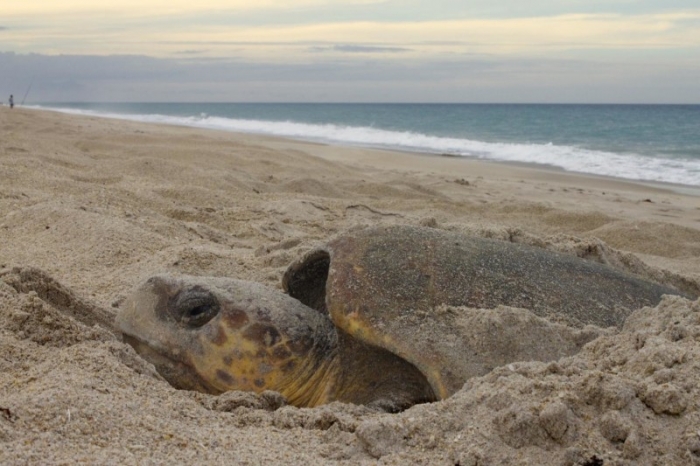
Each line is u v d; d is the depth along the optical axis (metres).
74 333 1.06
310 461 0.82
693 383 0.83
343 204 2.64
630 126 12.86
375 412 1.00
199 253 1.66
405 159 5.12
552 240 1.60
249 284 1.16
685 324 0.96
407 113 24.22
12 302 1.09
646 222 2.63
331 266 1.13
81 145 3.86
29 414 0.81
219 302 1.10
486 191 3.44
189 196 2.51
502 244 1.22
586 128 12.16
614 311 1.11
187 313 1.10
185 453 0.81
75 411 0.83
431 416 0.86
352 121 16.02
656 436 0.80
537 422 0.81
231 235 2.04
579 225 2.67
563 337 1.04
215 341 1.09
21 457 0.75
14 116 5.86
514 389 0.86
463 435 0.83
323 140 7.74
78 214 1.89
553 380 0.87
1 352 0.99
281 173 3.43
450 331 1.04
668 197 3.61
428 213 2.65
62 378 0.91
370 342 1.06
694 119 16.45
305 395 1.11
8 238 1.79
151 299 1.13
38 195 2.17
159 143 4.23
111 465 0.76
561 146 7.29
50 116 7.03
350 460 0.83
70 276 1.56
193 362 1.09
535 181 4.09
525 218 2.73
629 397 0.82
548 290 1.11
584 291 1.13
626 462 0.78
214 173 2.98
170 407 0.90
